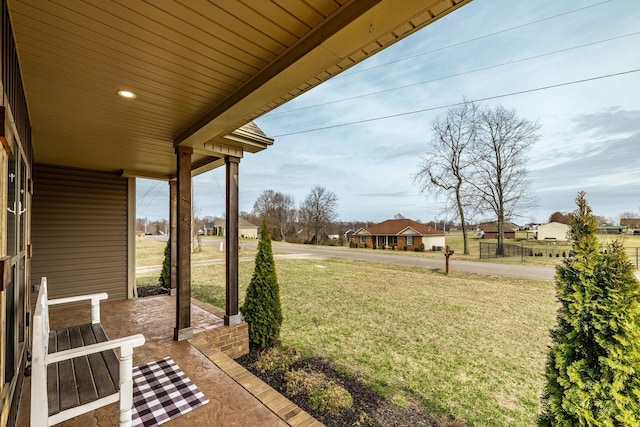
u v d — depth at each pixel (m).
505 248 18.23
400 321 5.68
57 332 2.30
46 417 1.30
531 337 4.93
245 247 22.17
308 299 7.26
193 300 5.36
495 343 4.66
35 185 4.71
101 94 2.30
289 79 1.91
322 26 1.54
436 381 3.50
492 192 17.42
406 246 24.42
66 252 4.95
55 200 4.88
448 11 1.35
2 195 1.29
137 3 1.36
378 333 5.04
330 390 3.13
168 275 6.41
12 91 1.55
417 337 4.88
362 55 1.69
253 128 3.88
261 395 2.37
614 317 1.72
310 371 3.59
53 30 1.54
